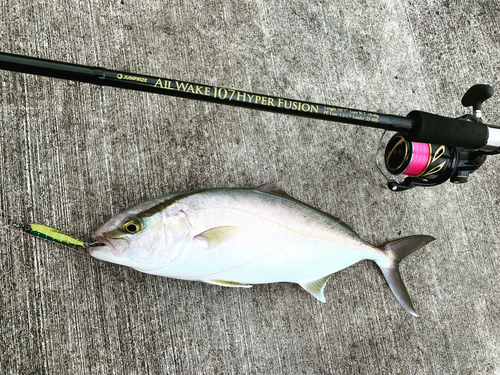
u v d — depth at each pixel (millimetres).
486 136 620
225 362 693
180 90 557
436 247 794
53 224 680
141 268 641
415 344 757
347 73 831
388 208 790
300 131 784
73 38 733
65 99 711
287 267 687
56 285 666
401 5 878
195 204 650
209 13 792
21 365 643
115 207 702
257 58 800
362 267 759
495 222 824
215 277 670
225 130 758
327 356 724
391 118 608
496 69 888
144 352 674
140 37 759
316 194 771
